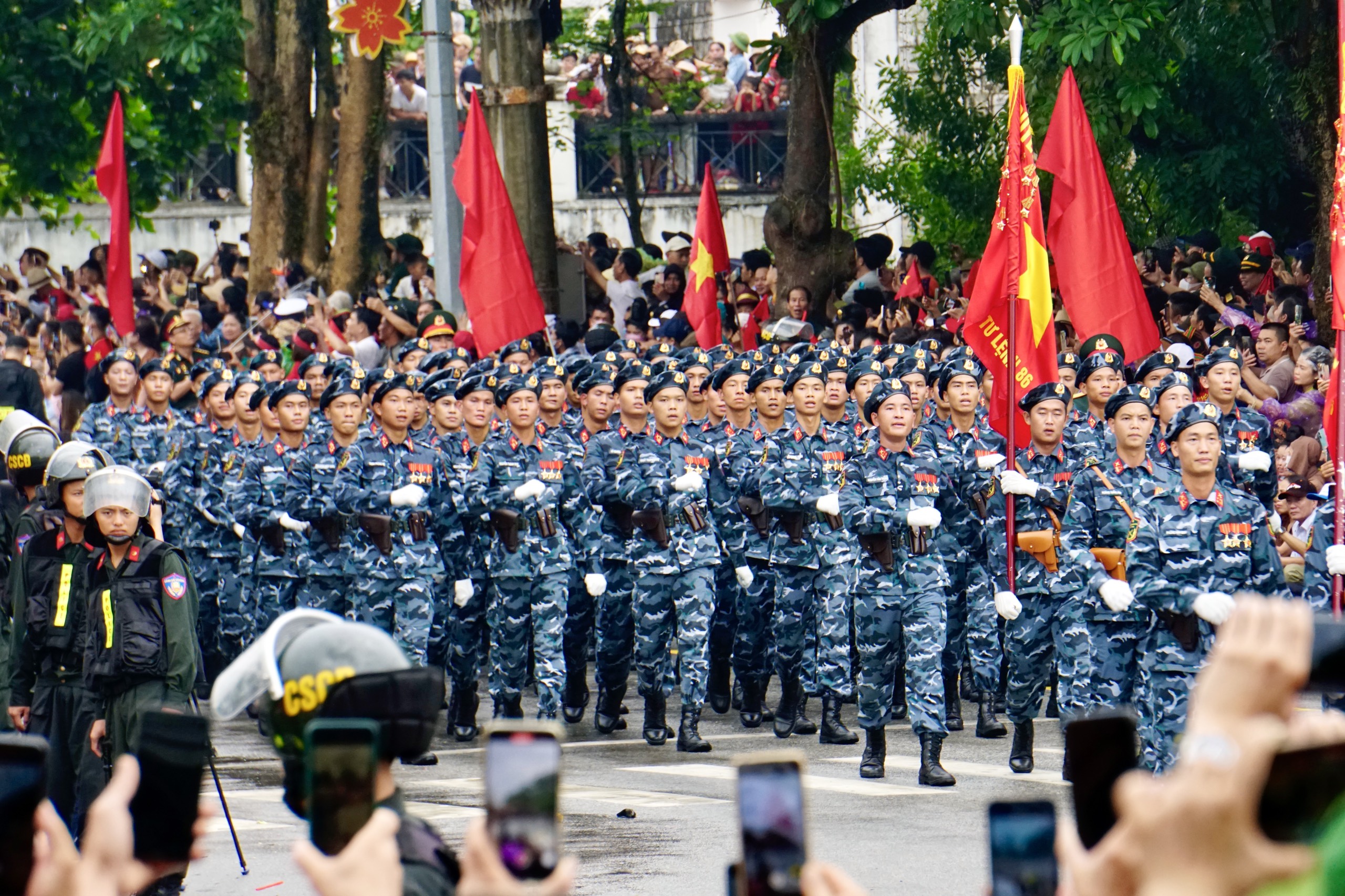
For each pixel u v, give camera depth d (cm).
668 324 5612
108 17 6588
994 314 3509
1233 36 6206
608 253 6975
